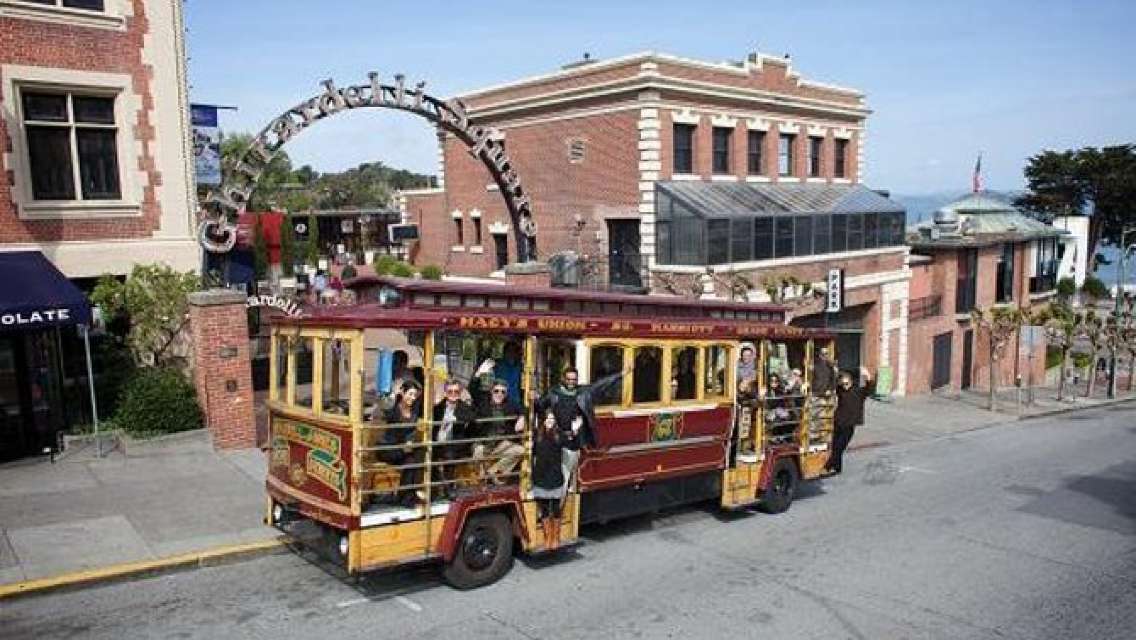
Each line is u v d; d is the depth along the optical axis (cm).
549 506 1035
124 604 906
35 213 1518
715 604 985
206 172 2078
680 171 2681
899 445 2256
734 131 2814
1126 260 6688
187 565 1006
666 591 1018
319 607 913
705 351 1259
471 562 978
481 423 993
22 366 1445
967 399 3391
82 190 1590
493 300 1009
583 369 1077
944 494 1636
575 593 992
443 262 3553
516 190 2319
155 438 1446
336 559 924
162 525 1112
